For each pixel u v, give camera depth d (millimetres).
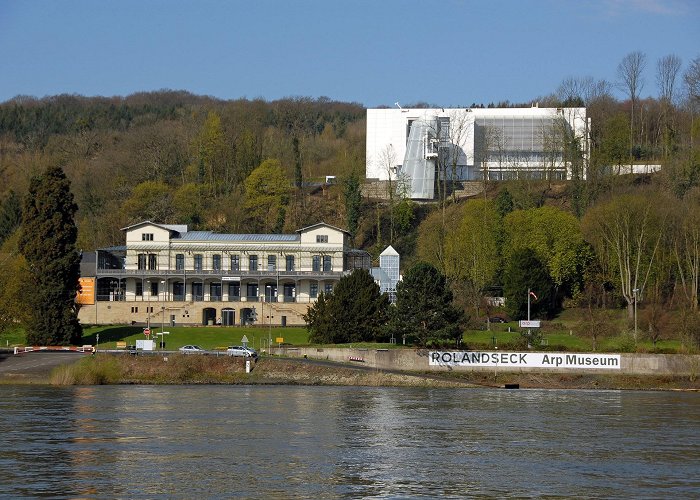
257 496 88938
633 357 181125
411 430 123562
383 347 191750
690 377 179500
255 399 151375
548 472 100000
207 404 144375
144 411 135625
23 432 117188
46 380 172375
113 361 177250
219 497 88500
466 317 199500
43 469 97812
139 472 97125
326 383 177625
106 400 147500
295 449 109938
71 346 197750
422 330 189375
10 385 169000
